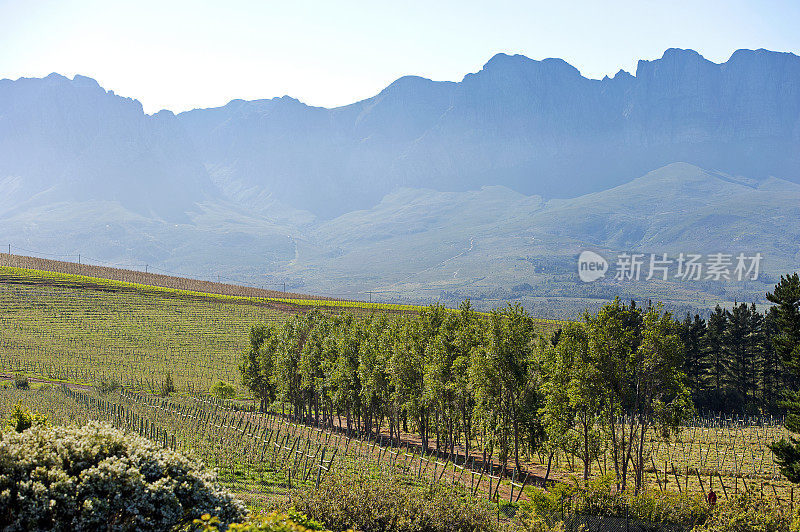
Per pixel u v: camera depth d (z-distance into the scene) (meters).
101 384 74.19
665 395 43.56
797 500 36.59
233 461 39.03
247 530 15.29
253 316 141.88
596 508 25.27
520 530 24.80
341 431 64.62
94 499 14.86
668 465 50.16
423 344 53.59
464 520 22.36
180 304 145.38
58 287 146.00
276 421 64.38
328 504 21.38
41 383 79.50
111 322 125.56
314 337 68.19
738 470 47.75
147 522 15.26
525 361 44.34
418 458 47.34
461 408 48.22
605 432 44.19
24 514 14.25
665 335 42.09
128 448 16.55
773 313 42.97
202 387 90.12
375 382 55.44
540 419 44.12
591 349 42.06
